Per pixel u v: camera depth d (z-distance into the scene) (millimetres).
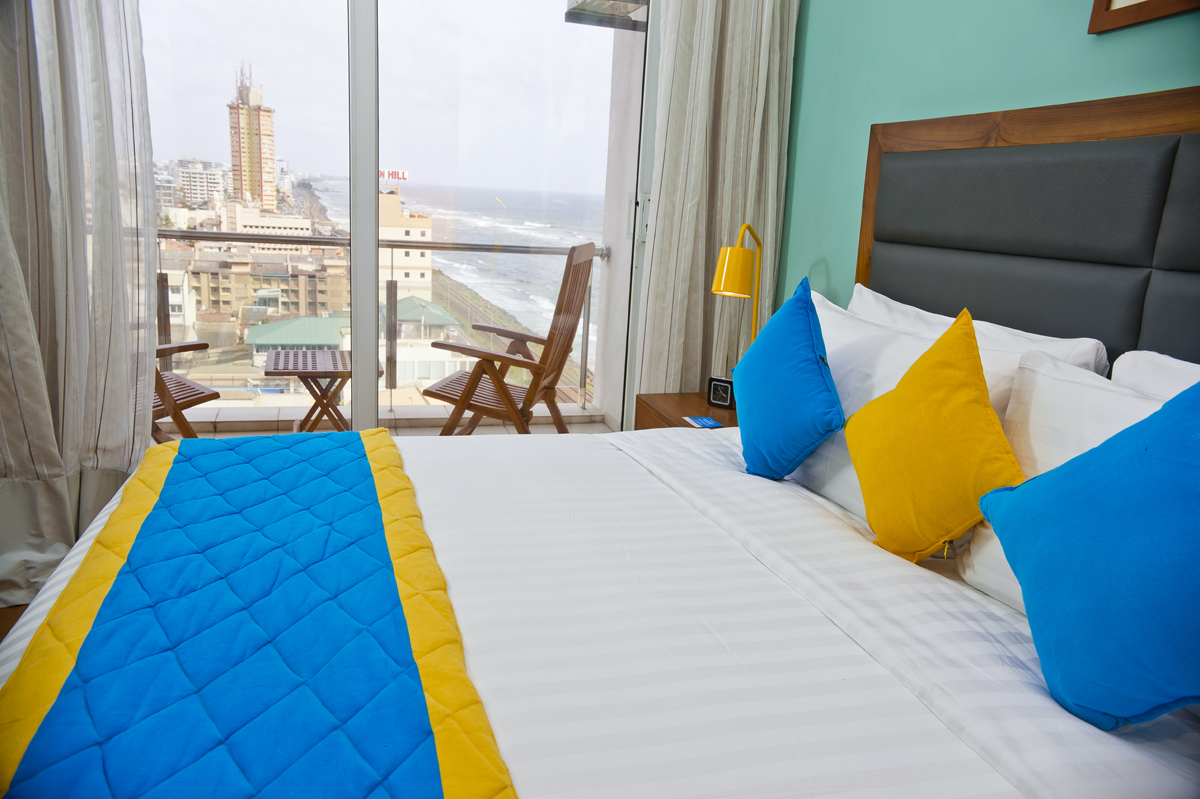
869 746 985
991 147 2109
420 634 1108
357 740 890
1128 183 1694
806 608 1332
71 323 2428
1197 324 1558
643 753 938
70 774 823
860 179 2766
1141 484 1021
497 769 864
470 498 1711
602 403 3625
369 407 3252
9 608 2338
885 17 2621
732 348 3369
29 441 2361
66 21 2312
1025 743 988
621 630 1209
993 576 1372
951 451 1422
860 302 2479
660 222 3225
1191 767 1014
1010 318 2010
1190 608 915
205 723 912
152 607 1166
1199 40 1621
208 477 1680
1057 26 1967
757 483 1884
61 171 2350
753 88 3113
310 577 1268
